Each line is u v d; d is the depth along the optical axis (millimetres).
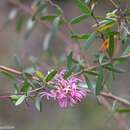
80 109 1237
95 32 626
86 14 626
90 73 667
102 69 658
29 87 638
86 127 1201
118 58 663
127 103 729
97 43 837
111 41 644
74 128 1205
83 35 636
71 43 881
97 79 654
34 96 629
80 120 1218
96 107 1221
